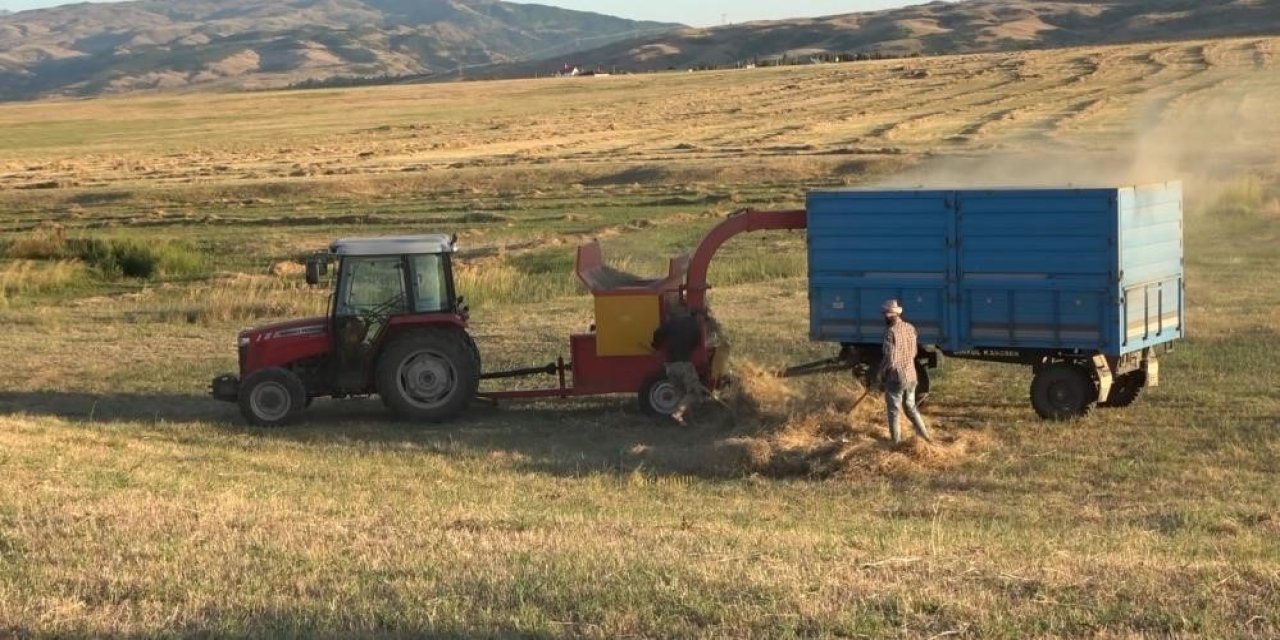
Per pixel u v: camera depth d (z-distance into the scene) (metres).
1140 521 11.48
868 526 11.14
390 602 7.89
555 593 8.00
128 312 27.22
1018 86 85.56
